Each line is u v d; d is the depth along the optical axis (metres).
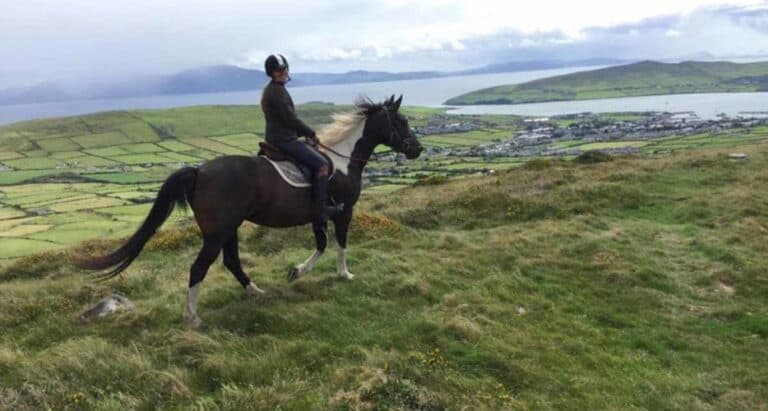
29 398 5.69
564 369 7.14
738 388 6.93
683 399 6.57
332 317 8.03
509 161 71.44
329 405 5.59
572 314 9.13
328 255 11.09
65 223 49.22
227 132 154.12
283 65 8.10
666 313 9.35
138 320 7.89
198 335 7.14
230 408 5.57
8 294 9.80
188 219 19.48
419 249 11.97
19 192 76.81
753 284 10.45
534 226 14.30
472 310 8.59
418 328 7.70
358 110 9.26
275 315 7.95
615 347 8.02
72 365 6.30
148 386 6.01
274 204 8.00
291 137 8.23
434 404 5.76
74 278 11.62
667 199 16.83
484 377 6.66
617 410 6.20
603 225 14.23
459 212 15.73
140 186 78.75
